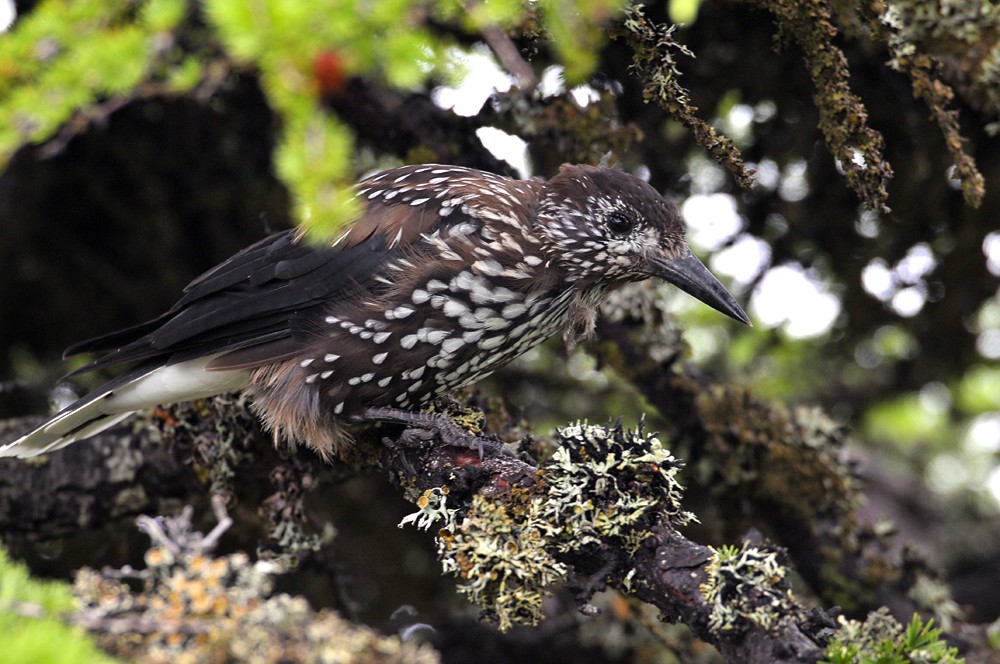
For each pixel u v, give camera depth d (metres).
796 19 8.55
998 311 14.12
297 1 5.11
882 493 16.91
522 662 12.62
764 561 6.82
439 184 9.48
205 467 9.79
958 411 16.38
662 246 9.84
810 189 12.05
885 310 13.26
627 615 12.49
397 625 12.75
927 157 11.07
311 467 9.74
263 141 12.43
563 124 10.74
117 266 13.69
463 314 9.22
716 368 14.95
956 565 16.58
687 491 12.98
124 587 5.96
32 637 5.13
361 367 9.20
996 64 9.56
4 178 12.53
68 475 10.14
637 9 8.37
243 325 9.28
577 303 9.95
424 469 8.73
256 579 5.99
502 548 7.39
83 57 5.53
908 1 9.52
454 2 6.04
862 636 6.28
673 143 11.94
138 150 12.46
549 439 10.20
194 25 7.69
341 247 9.23
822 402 14.97
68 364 13.88
